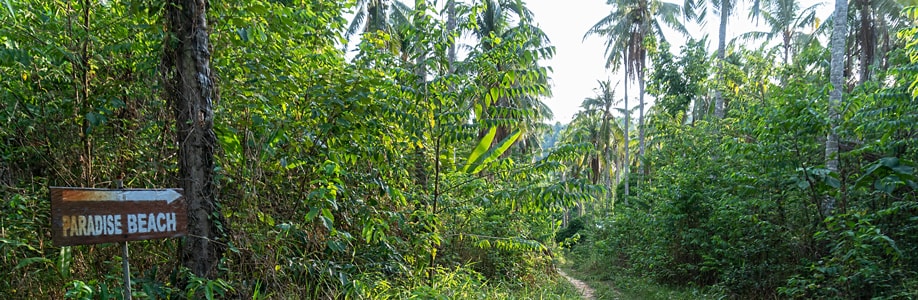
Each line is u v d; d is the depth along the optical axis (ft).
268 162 12.84
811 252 21.84
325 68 13.96
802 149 19.77
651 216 35.55
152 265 11.17
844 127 17.43
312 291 13.05
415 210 16.66
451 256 23.54
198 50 9.63
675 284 32.65
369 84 13.44
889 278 17.10
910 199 17.92
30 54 9.77
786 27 64.34
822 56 30.40
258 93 11.91
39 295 9.49
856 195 19.49
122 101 11.12
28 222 9.58
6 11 9.57
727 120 30.09
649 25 68.80
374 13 48.26
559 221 34.30
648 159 42.96
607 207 56.65
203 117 9.62
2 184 9.99
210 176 9.75
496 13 40.29
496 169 16.70
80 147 10.68
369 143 13.67
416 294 14.06
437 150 16.53
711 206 28.96
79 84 10.62
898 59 20.44
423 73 16.49
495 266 26.25
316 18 14.49
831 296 18.45
